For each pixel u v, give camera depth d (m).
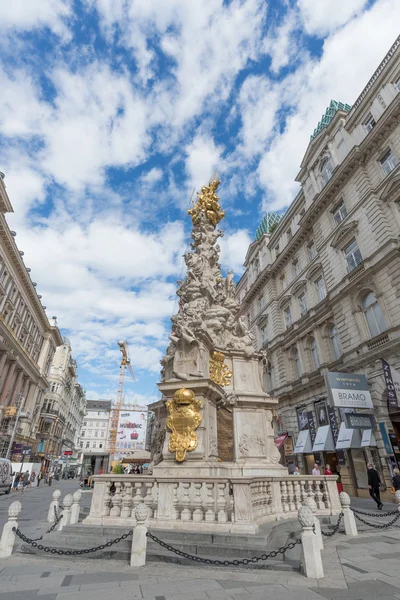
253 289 41.00
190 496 7.67
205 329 11.88
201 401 9.82
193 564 6.25
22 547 7.34
